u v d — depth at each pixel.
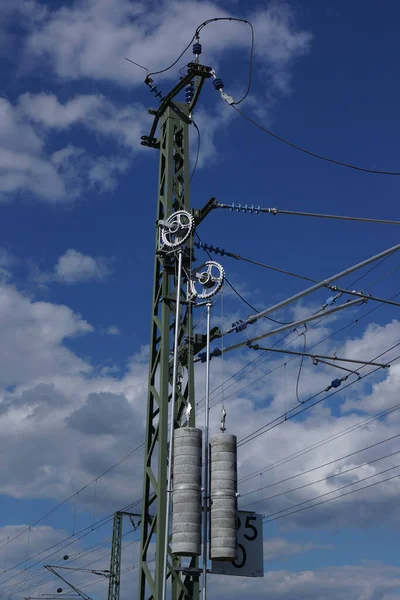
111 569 54.31
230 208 21.98
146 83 25.88
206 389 18.59
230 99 23.86
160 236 21.33
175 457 17.44
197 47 25.30
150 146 26.30
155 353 22.44
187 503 16.92
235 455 17.80
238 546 17.86
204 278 20.19
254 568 17.80
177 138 25.69
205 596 16.80
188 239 21.81
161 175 25.06
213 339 22.03
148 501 20.73
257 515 18.48
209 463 17.73
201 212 22.48
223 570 17.36
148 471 21.00
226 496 17.25
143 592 19.91
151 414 21.77
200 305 20.28
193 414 20.44
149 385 22.02
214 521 17.11
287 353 24.20
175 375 18.97
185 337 21.94
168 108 25.44
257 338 22.44
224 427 18.22
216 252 22.69
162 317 22.09
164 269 22.70
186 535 16.70
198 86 25.39
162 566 19.30
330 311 22.08
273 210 21.77
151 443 21.38
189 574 18.14
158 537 19.59
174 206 24.80
